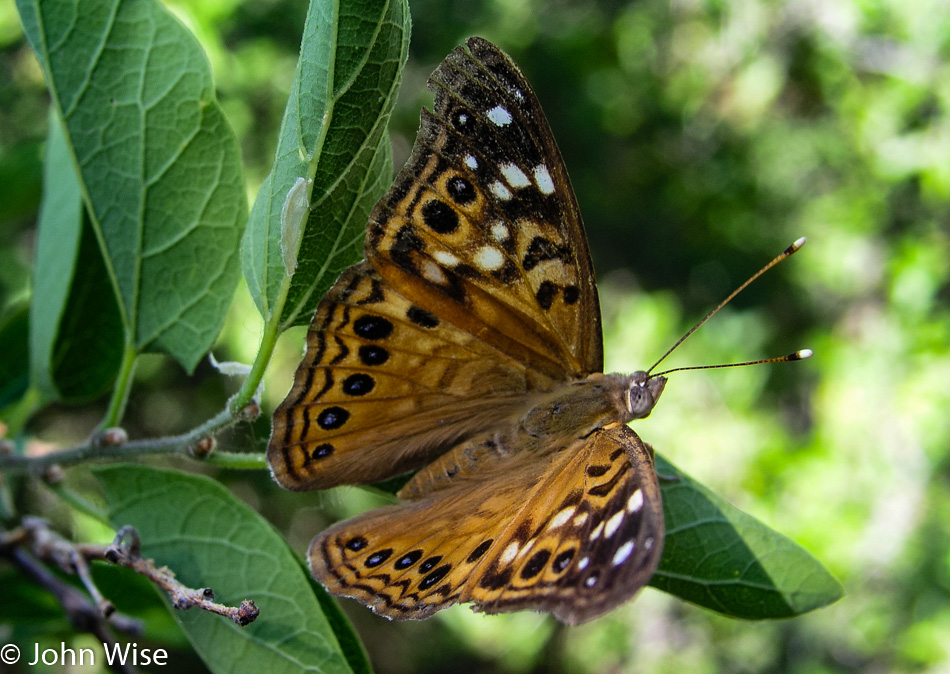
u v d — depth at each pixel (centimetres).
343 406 13
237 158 13
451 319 13
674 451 38
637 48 42
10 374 15
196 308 13
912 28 36
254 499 30
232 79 30
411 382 13
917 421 35
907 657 33
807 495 34
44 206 15
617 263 43
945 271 37
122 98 13
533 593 12
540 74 40
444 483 13
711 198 42
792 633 38
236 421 12
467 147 13
